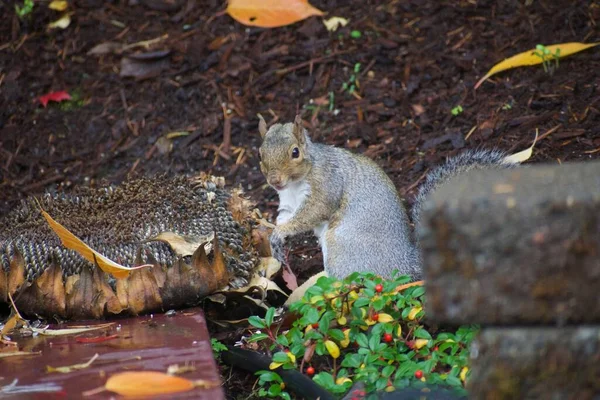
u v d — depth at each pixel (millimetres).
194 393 5789
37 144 12898
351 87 13016
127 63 14125
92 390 5945
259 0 14281
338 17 14305
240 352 7910
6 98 13742
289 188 9711
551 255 4535
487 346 4738
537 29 13188
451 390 6801
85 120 13305
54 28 15016
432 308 4715
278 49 13961
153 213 8883
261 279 8758
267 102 13102
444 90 12594
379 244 9141
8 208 11641
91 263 8320
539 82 12250
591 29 12930
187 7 15148
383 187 9328
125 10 15297
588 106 11594
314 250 10438
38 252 8492
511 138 11336
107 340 7316
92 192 9320
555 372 4684
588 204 4477
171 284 8219
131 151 12633
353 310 7582
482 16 13727
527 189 4691
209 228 8828
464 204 4574
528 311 4613
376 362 7172
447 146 11562
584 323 4637
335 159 9508
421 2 14266
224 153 12320
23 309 8203
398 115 12359
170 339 7215
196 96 13422
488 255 4586
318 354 7535
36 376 6332
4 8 15320
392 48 13539
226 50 14102
